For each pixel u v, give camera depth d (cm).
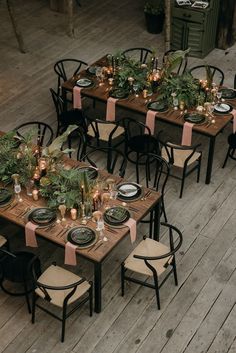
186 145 788
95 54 1126
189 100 801
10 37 1182
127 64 862
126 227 611
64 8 1267
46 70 1069
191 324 610
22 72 1062
